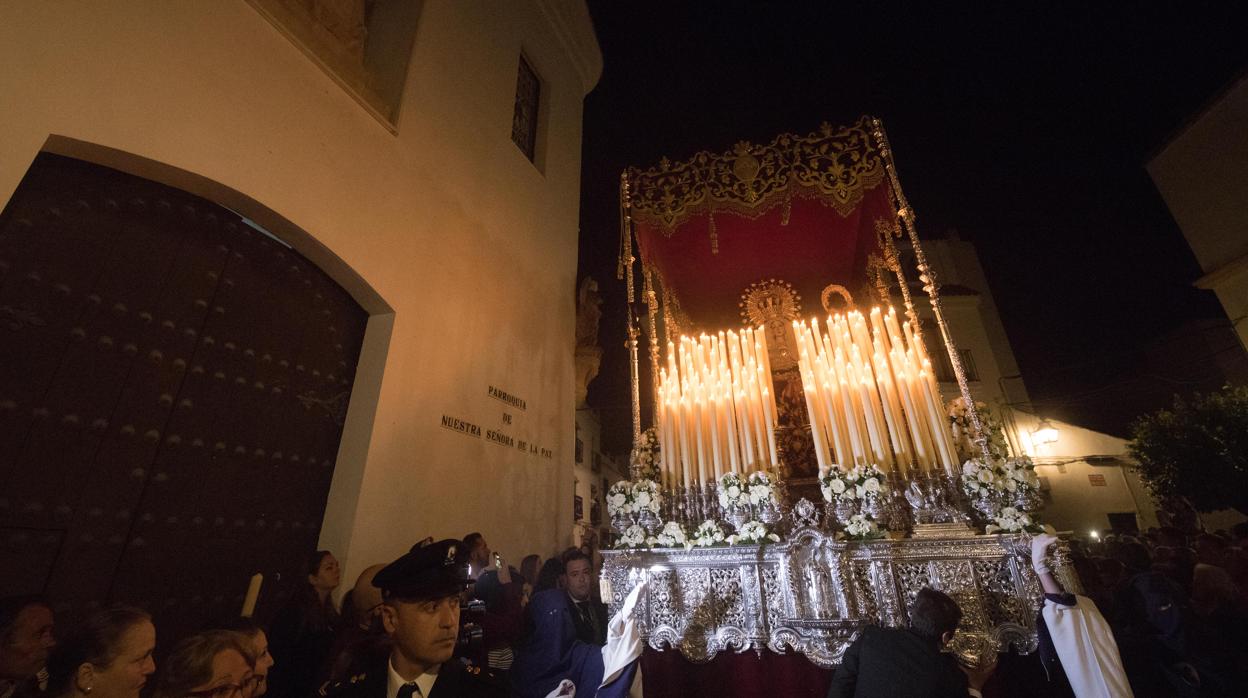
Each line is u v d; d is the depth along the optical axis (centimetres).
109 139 297
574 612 384
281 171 392
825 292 629
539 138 854
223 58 369
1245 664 279
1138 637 308
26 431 275
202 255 369
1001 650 342
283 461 395
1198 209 1053
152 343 334
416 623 162
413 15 577
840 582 372
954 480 420
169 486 329
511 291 665
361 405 442
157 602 313
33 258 289
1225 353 1455
